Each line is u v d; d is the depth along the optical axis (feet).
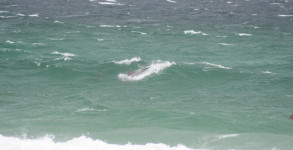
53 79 464.24
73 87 435.94
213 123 336.70
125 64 524.52
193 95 418.72
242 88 446.19
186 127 327.06
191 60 586.04
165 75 483.51
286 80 477.77
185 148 277.64
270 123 340.18
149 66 517.55
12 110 357.00
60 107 368.27
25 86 433.48
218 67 529.45
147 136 304.50
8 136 295.69
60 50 626.64
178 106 381.60
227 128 327.47
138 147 276.41
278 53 644.69
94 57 588.91
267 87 450.71
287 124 338.75
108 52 627.46
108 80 466.29
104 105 376.68
